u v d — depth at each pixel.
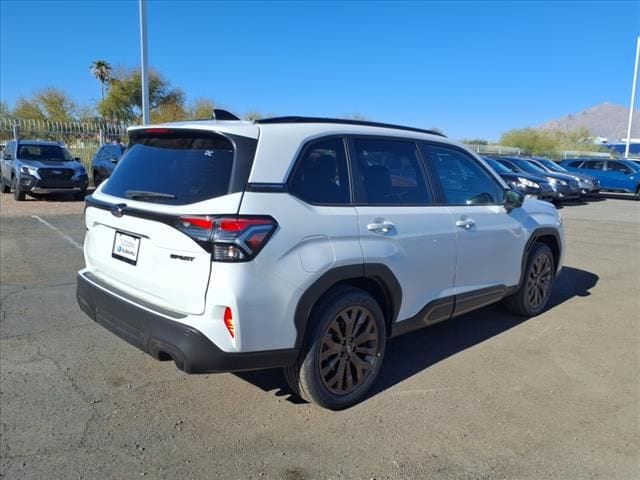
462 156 4.61
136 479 2.78
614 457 3.06
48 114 46.47
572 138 67.31
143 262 3.21
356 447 3.11
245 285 2.89
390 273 3.65
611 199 23.00
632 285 7.01
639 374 4.18
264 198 3.01
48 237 9.52
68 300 5.75
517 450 3.11
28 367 4.07
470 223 4.38
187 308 2.99
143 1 14.36
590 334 5.07
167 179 3.25
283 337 3.10
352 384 3.59
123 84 44.72
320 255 3.21
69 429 3.23
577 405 3.67
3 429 3.21
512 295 5.39
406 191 3.96
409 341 4.85
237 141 3.06
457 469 2.92
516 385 3.96
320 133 3.44
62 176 15.41
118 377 3.94
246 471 2.87
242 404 3.58
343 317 3.47
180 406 3.54
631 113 36.28
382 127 3.98
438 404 3.64
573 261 8.64
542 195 18.38
